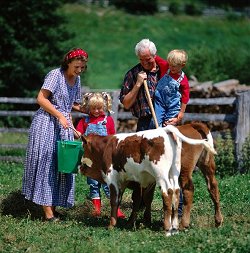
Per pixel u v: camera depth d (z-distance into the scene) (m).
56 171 10.29
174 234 8.76
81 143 9.84
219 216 9.27
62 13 28.31
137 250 8.17
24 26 26.33
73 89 10.49
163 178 8.77
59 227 9.72
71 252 8.29
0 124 24.88
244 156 14.41
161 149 8.77
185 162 8.93
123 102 9.83
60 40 26.83
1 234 9.35
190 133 8.91
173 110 9.70
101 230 9.34
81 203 11.39
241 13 58.09
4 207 10.86
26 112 17.53
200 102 15.16
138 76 9.64
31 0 26.17
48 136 10.29
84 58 10.27
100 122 10.84
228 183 12.70
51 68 26.08
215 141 14.97
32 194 10.32
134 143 9.05
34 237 9.16
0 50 25.81
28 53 25.73
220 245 8.09
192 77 20.83
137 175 9.15
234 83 18.78
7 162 16.62
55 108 10.32
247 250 7.90
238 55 25.64
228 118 14.93
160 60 9.82
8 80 25.78
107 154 9.41
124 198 11.75
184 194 9.05
